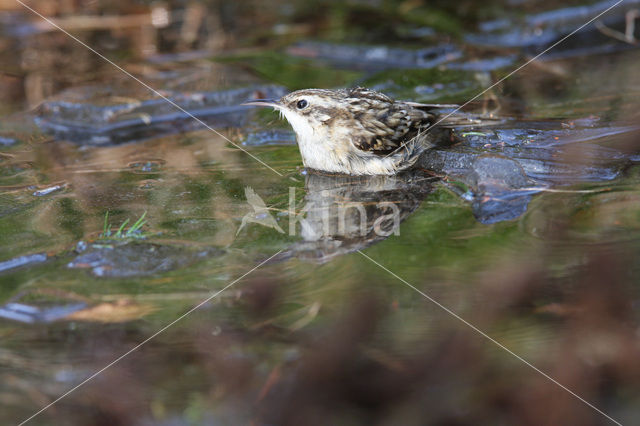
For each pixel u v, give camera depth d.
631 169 9.87
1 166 11.13
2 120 12.80
